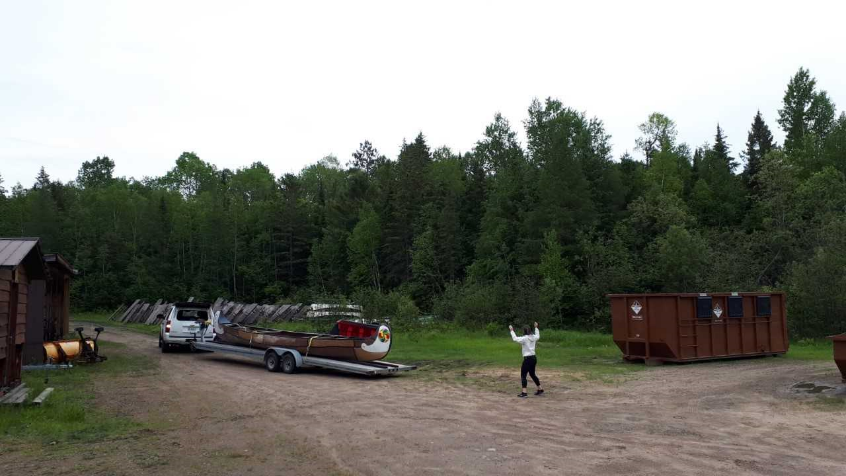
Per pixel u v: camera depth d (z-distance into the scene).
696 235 44.22
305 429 8.82
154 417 9.80
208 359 19.97
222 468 6.69
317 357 16.23
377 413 10.15
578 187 53.16
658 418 9.59
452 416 9.85
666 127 76.62
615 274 43.38
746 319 19.09
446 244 59.41
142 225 72.75
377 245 66.38
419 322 31.47
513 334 12.17
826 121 62.41
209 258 70.88
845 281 25.45
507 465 6.79
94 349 18.80
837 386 12.20
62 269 22.14
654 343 17.67
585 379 14.59
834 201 43.81
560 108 67.38
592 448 7.59
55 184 85.19
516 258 54.59
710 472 6.47
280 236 73.62
